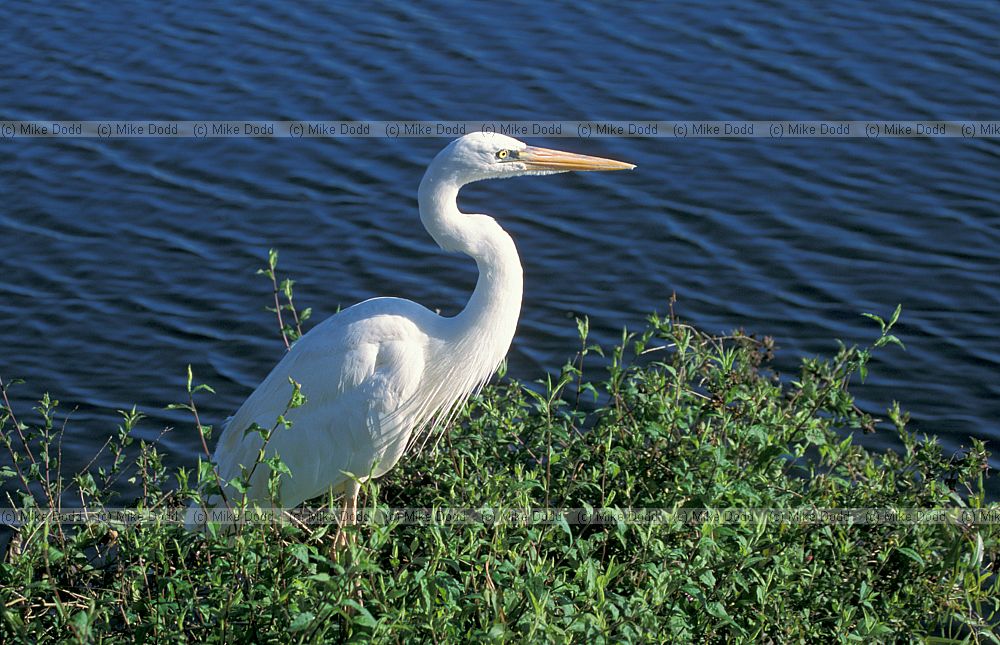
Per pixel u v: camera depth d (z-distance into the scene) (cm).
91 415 993
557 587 502
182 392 1027
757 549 574
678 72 1531
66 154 1375
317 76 1526
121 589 554
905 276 1177
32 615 570
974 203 1288
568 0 1717
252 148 1388
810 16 1667
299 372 711
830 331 1101
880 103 1467
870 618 537
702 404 688
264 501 725
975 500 658
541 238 1236
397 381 704
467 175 704
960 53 1571
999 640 608
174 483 888
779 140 1397
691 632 530
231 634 491
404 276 1180
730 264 1198
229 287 1164
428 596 465
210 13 1694
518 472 619
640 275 1180
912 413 998
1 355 1065
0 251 1212
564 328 1102
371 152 1377
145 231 1249
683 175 1337
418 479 700
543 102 1466
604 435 666
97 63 1563
